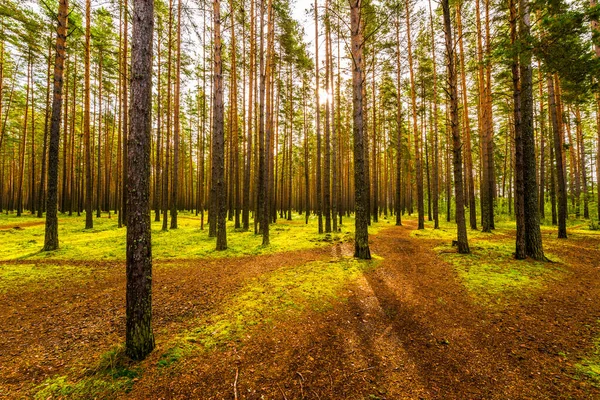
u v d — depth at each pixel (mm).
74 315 5867
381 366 4312
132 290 4254
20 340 4836
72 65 26047
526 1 9609
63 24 11828
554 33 7895
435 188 21344
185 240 15414
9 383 3709
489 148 18156
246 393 3658
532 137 9867
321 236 16734
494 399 3592
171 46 21156
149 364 4145
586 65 7832
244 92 24281
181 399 3523
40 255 10977
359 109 10344
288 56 19672
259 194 17500
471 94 21875
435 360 4480
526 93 9898
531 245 9812
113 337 4953
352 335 5223
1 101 25859
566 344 4730
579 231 16672
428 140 29688
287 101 26656
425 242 14250
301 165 40906
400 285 7793
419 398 3631
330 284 7660
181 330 5172
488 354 4602
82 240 14406
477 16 16656
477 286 7430
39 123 33719
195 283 8062
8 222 22984
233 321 5523
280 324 5492
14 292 7121
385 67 20734
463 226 10883
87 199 18891
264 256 11633
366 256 10461
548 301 6434
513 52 8445
